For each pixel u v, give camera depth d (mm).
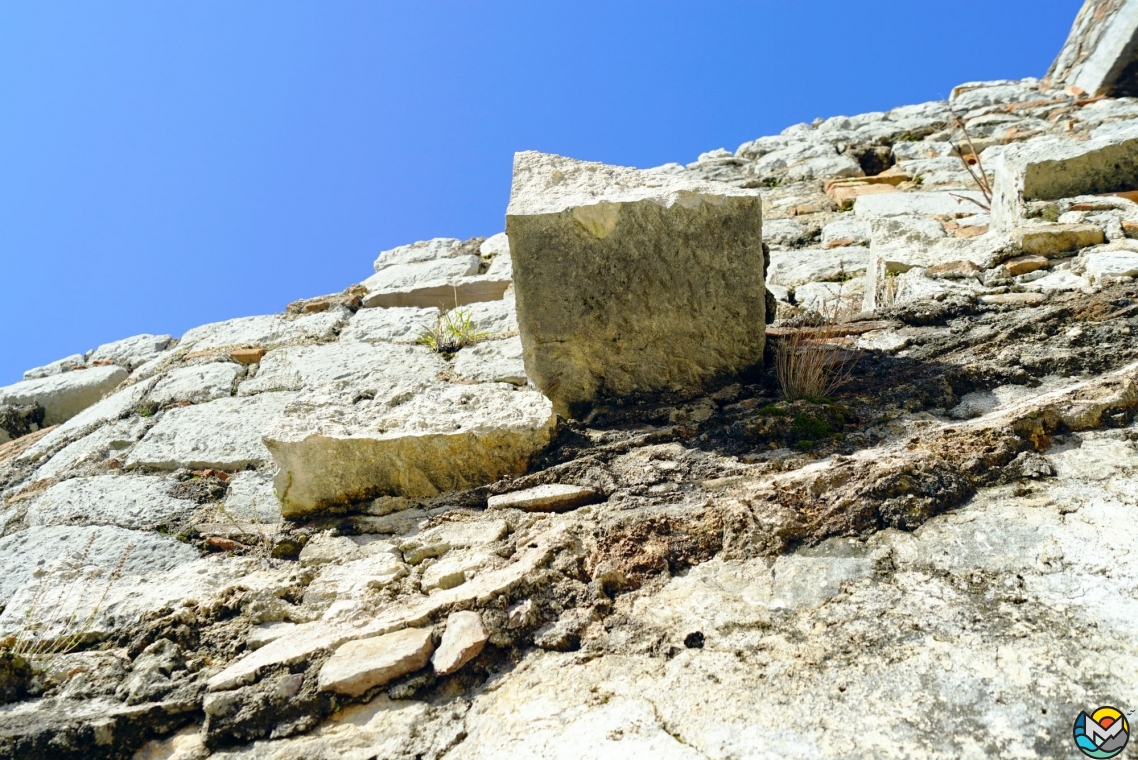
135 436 3926
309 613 2346
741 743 1678
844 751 1626
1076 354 2986
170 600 2494
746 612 2041
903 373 3156
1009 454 2432
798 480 2432
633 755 1689
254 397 4230
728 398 3201
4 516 3352
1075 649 1763
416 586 2377
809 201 7125
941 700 1704
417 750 1837
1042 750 1571
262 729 1958
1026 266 4051
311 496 2803
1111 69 7887
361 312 5477
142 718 2002
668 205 3156
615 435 3006
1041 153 4746
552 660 2025
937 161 7395
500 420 2891
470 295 5738
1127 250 3910
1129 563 1952
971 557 2080
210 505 3211
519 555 2387
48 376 5367
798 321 3896
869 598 2018
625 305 3184
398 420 2900
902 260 4434
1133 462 2320
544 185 3338
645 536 2363
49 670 2213
